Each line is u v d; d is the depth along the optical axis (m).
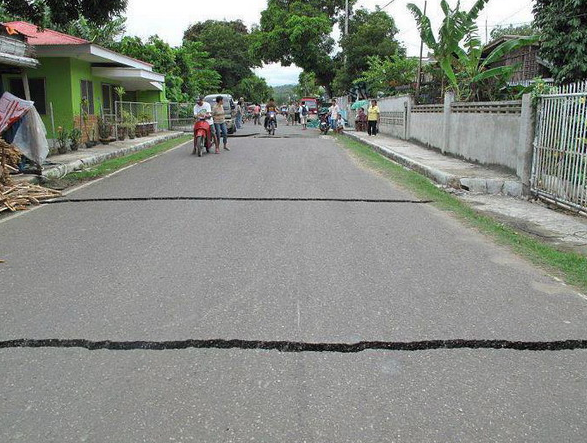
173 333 3.87
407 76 27.84
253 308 4.32
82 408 2.99
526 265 5.58
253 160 14.26
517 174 10.32
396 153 15.56
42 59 16.59
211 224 7.12
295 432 2.79
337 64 40.38
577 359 3.58
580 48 11.81
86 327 3.96
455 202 8.95
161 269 5.27
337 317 4.16
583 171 8.17
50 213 7.91
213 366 3.43
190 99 36.47
